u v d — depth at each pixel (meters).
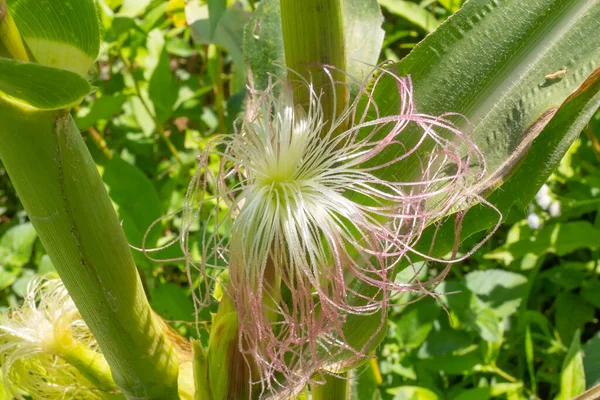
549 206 0.66
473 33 0.37
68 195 0.28
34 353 0.38
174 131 0.81
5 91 0.26
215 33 0.57
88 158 0.28
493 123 0.36
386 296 0.32
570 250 0.61
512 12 0.37
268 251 0.31
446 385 0.62
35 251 0.67
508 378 0.58
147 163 0.77
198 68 1.02
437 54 0.37
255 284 0.31
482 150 0.36
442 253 0.37
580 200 0.67
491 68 0.36
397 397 0.51
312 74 0.32
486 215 0.36
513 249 0.62
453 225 0.36
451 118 0.36
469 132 0.36
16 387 0.41
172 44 0.79
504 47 0.37
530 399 0.59
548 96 0.36
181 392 0.37
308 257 0.33
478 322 0.57
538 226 0.66
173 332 0.41
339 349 0.33
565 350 0.61
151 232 0.51
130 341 0.31
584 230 0.61
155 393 0.32
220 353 0.32
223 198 0.33
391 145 0.36
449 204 0.33
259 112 0.33
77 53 0.29
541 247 0.61
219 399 0.33
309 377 0.33
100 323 0.30
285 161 0.32
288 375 0.33
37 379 0.41
